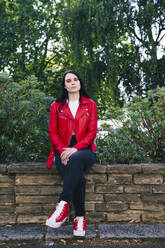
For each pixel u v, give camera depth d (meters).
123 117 2.91
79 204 2.31
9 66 7.85
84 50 7.59
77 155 2.25
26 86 3.05
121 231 2.40
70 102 2.62
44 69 9.12
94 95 7.68
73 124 2.49
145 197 2.59
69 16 7.74
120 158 2.75
